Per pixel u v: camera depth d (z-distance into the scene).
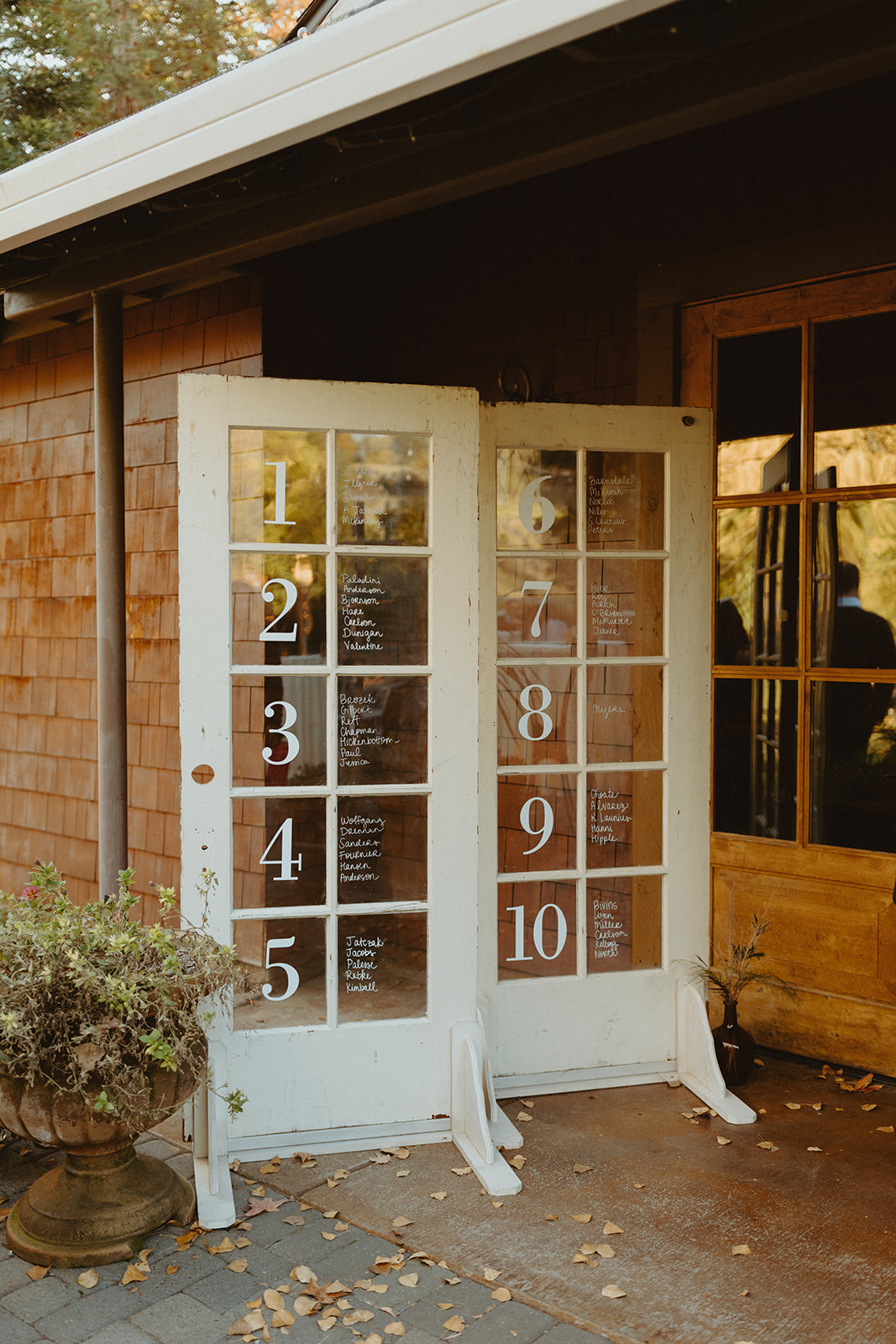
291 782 3.14
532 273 4.40
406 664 3.20
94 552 5.21
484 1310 2.37
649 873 3.59
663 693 3.60
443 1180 2.95
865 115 3.50
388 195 3.05
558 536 3.54
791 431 3.73
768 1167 3.01
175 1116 3.37
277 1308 2.36
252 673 3.09
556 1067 3.51
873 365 3.56
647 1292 2.43
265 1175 2.98
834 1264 2.53
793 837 3.75
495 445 3.46
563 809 3.55
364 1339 2.27
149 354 4.82
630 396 4.13
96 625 5.20
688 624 3.60
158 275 3.76
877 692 3.57
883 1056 3.56
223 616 3.07
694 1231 2.68
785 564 3.75
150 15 12.11
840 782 3.65
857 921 3.61
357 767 3.17
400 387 3.15
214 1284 2.48
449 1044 3.20
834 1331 2.29
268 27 12.20
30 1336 2.30
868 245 3.50
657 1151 3.11
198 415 3.05
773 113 3.70
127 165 2.88
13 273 3.79
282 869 3.13
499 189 4.49
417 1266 2.54
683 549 3.60
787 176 3.67
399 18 2.26
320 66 2.41
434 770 3.19
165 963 2.59
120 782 4.06
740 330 3.84
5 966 2.59
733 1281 2.47
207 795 3.07
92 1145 2.61
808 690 3.70
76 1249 2.56
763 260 3.73
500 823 3.50
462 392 3.17
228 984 2.84
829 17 2.28
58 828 5.48
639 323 4.03
